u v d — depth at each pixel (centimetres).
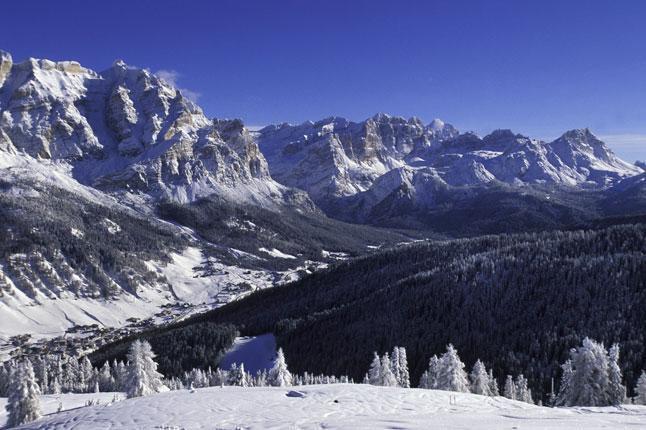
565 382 7712
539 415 3691
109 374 15050
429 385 9112
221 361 16662
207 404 4684
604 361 7194
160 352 17425
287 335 17350
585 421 3369
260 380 10981
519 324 14625
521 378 9644
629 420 3384
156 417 4219
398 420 3634
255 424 3809
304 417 4047
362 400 4819
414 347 14375
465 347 14025
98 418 4406
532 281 16725
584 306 14588
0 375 14850
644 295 14338
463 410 4488
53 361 17775
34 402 8012
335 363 14812
